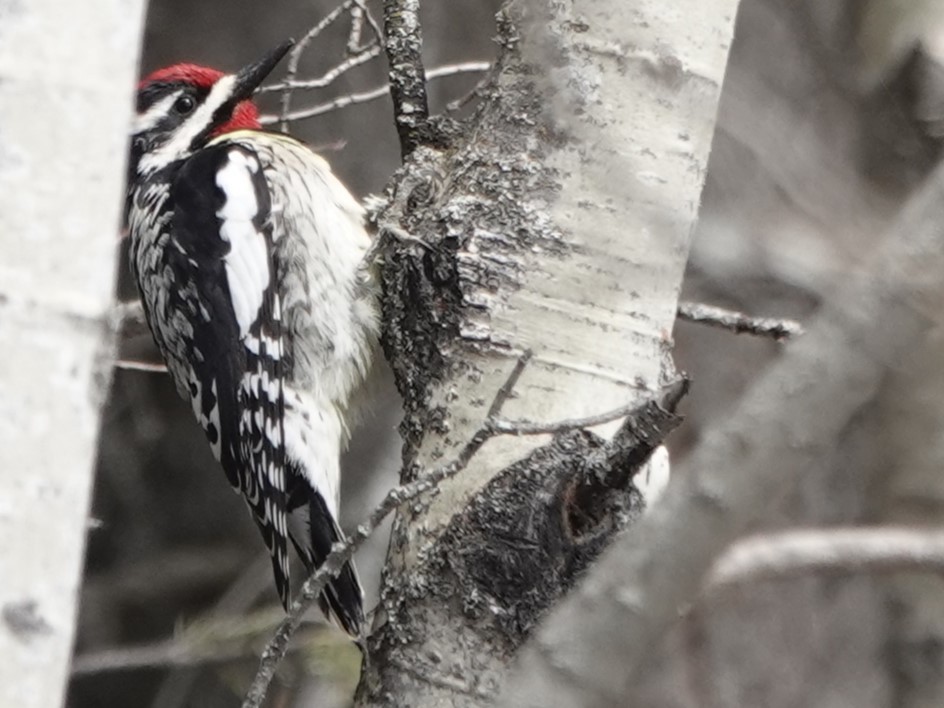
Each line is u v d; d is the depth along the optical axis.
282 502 8.95
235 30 14.52
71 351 4.17
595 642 4.07
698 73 6.68
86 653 14.61
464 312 6.58
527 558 6.12
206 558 15.03
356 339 8.98
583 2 6.72
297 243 9.12
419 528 6.35
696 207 6.67
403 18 7.73
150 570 14.89
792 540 4.70
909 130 7.40
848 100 7.77
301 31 14.42
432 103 13.25
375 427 13.26
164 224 9.49
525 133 6.71
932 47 7.79
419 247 6.78
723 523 3.94
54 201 4.25
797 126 6.41
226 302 9.18
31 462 4.09
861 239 4.63
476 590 6.15
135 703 14.98
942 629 10.94
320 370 8.98
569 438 6.24
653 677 10.74
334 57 14.03
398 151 13.87
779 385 3.88
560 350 6.48
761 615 10.98
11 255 4.18
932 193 3.74
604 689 4.05
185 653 12.36
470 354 6.54
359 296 8.98
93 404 4.19
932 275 3.72
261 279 9.12
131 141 10.16
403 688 6.21
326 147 9.52
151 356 14.91
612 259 6.54
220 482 15.19
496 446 6.30
